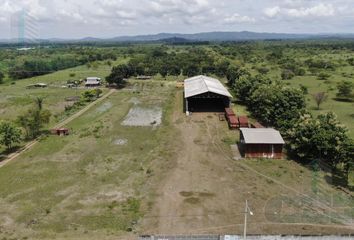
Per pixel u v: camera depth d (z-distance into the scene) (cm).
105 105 9331
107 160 5412
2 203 4128
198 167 5134
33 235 3484
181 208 4006
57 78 14212
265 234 3509
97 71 16138
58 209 3984
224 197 4256
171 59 17125
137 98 10288
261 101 7369
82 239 3406
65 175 4891
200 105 9081
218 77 14300
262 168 5088
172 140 6325
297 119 6150
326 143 4878
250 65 16488
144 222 3719
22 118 6594
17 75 14325
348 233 3534
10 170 5078
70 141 6334
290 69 14138
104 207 4025
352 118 7500
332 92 10275
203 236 3166
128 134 6712
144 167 5147
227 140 6262
